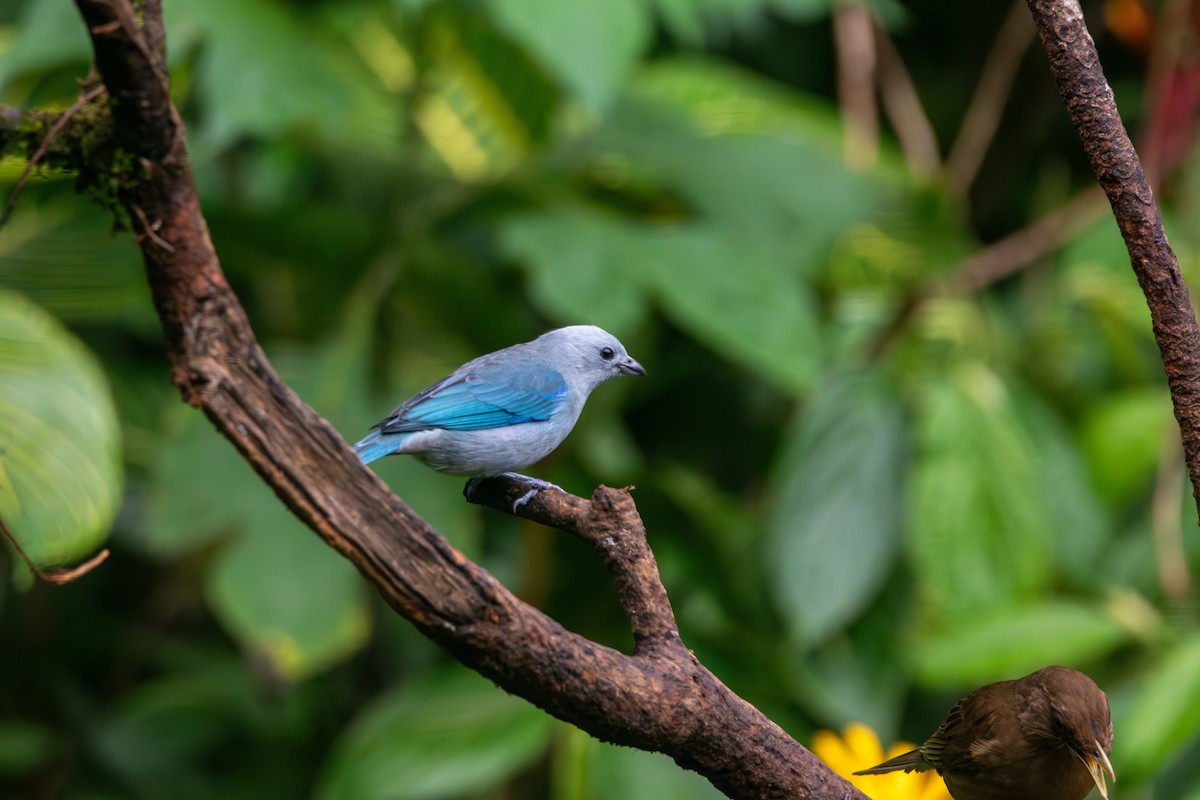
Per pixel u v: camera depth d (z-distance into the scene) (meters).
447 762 9.67
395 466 10.24
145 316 11.64
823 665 10.85
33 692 12.88
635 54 9.60
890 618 11.04
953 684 10.13
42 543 7.93
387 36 11.41
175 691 12.98
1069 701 5.07
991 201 14.76
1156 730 8.61
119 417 12.17
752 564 11.00
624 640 10.83
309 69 10.21
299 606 10.07
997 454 10.42
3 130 4.09
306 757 13.16
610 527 4.83
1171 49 10.99
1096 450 11.36
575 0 9.46
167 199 3.82
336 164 11.34
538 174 11.23
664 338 12.28
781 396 12.60
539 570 10.79
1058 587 11.10
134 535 12.94
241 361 3.90
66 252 8.94
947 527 10.34
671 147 11.52
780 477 10.69
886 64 13.20
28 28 9.58
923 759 5.65
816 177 11.55
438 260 11.16
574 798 9.67
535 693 4.20
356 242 11.20
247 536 10.20
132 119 3.75
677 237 10.41
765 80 14.87
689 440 12.77
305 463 3.92
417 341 11.70
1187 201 11.50
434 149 11.61
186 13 9.92
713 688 4.47
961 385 10.74
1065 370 12.57
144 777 12.64
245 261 11.46
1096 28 13.71
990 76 13.20
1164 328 4.10
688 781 9.73
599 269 9.92
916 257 11.98
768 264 10.34
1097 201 11.71
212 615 14.45
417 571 3.97
